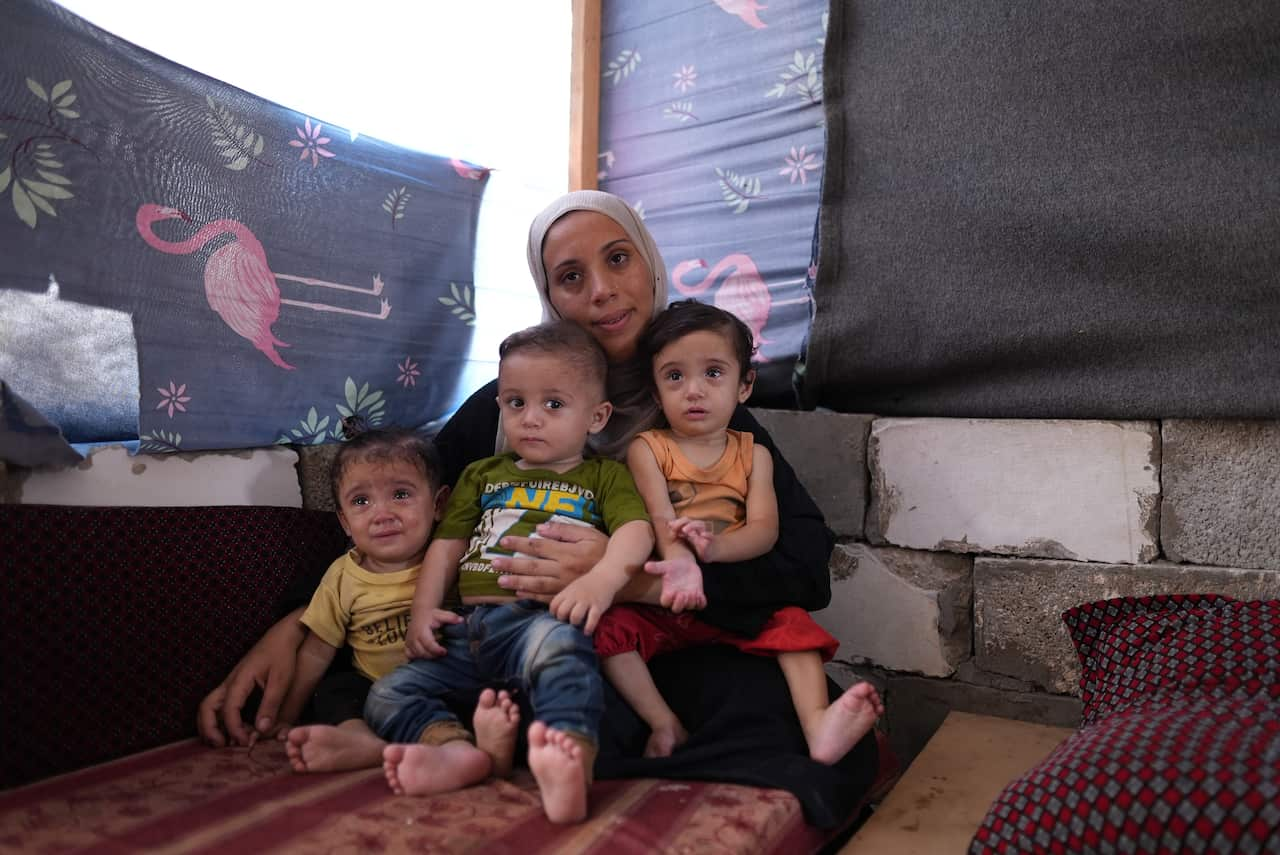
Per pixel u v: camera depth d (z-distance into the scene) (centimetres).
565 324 196
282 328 215
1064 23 208
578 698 147
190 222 196
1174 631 169
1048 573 212
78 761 157
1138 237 200
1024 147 212
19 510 157
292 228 217
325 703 177
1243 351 192
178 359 194
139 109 186
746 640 180
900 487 229
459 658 169
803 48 266
